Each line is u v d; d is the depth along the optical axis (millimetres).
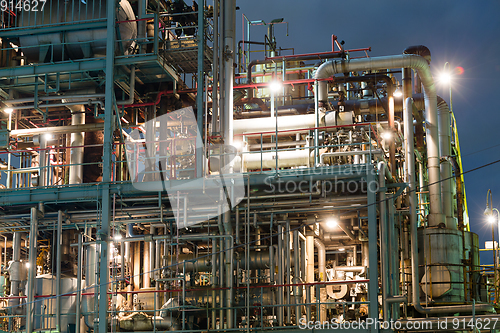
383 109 32562
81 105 30125
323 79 28781
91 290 25156
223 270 24531
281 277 24312
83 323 25875
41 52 27953
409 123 27469
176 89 30344
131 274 30766
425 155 35375
